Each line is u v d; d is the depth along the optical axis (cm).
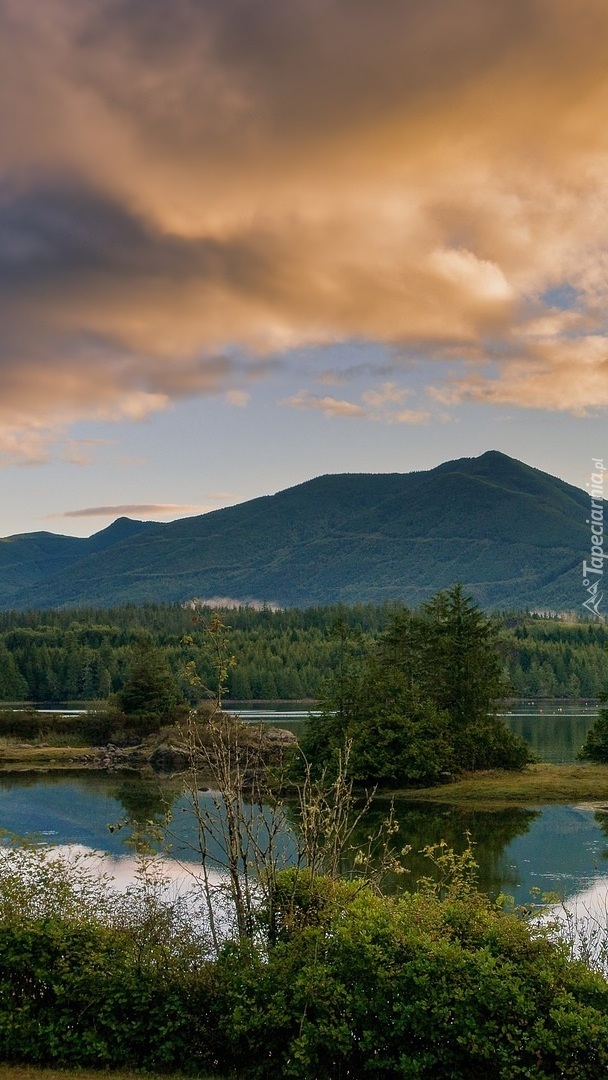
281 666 19462
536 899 2558
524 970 1205
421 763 5116
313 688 18875
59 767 6494
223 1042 1254
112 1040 1261
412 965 1195
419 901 1362
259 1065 1219
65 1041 1258
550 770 5641
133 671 8725
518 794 4731
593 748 5916
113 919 1407
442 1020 1164
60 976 1284
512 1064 1130
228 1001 1253
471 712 6003
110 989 1275
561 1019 1132
